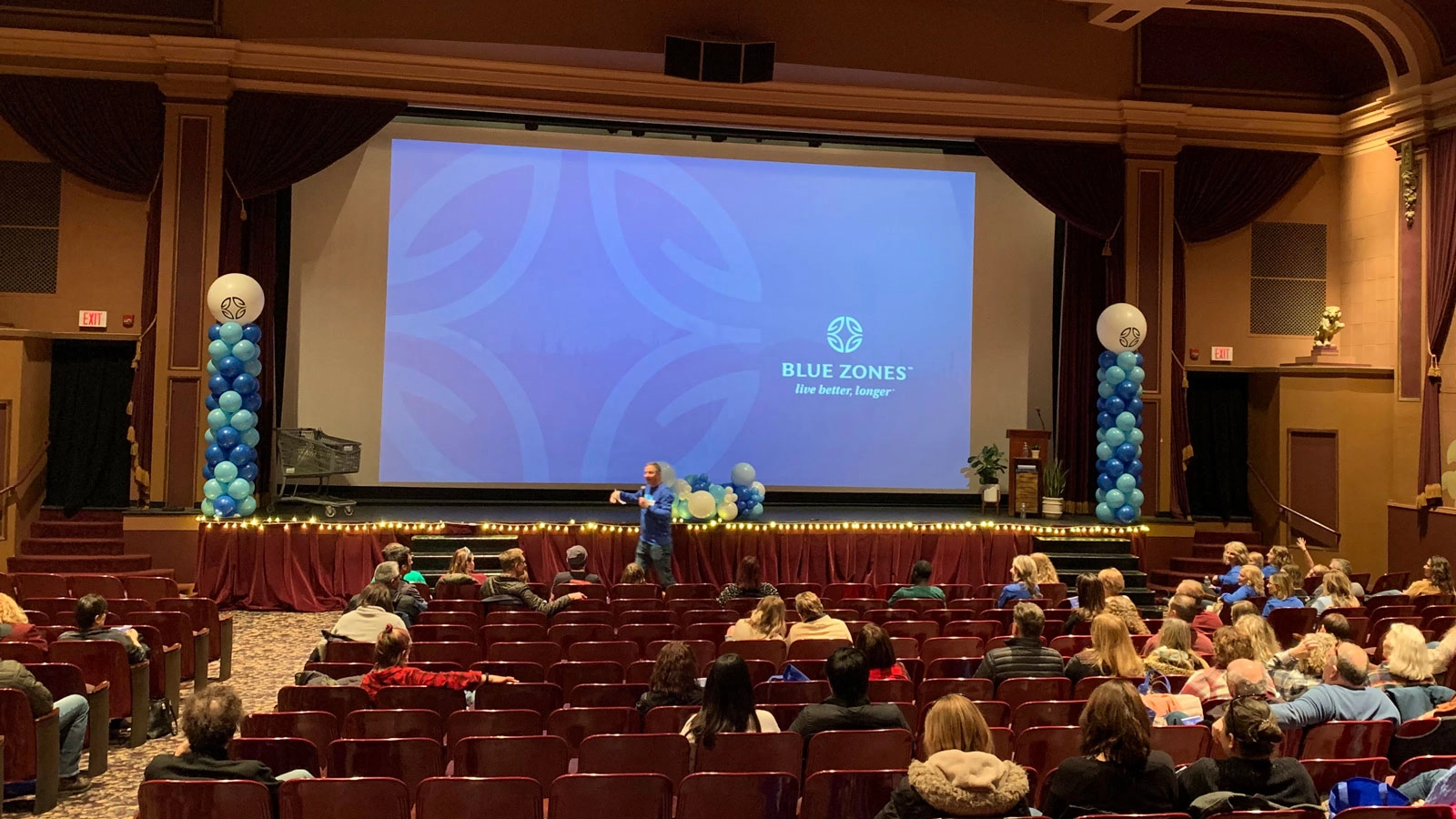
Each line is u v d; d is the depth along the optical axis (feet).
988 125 45.91
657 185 47.47
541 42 42.65
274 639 33.09
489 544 39.68
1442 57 42.96
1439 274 42.93
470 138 46.42
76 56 40.68
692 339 47.62
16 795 18.22
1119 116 46.29
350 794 12.32
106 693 19.79
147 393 40.75
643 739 14.39
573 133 46.96
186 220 40.91
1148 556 45.09
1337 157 48.44
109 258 41.83
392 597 24.13
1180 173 47.01
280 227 45.42
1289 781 12.23
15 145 41.47
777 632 22.62
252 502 39.52
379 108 42.57
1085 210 46.34
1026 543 43.04
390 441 45.96
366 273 45.96
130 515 39.24
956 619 27.14
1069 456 48.06
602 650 22.13
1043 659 19.39
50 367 42.01
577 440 46.93
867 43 44.47
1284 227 48.62
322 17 41.65
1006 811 10.85
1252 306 48.39
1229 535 47.62
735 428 47.83
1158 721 16.72
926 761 11.20
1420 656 18.06
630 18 43.16
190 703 12.96
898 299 48.88
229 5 41.29
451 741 15.56
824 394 48.39
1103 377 45.34
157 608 26.86
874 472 48.70
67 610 26.61
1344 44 46.32
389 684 17.89
